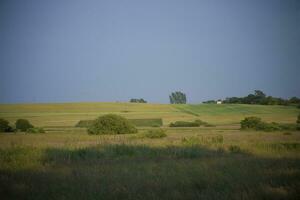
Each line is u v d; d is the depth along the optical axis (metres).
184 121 114.19
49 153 25.53
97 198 12.75
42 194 13.29
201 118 129.75
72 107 158.50
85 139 45.03
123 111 151.75
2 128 82.00
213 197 12.59
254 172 17.11
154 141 38.62
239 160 21.66
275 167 18.59
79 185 14.56
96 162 22.55
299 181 14.71
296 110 151.62
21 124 88.25
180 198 12.63
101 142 37.41
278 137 45.81
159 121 121.12
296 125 82.19
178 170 18.17
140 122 119.25
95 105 165.00
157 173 17.41
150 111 152.50
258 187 13.55
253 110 151.75
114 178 16.11
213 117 132.88
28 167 19.94
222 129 84.19
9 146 33.12
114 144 32.88
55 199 12.67
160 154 26.58
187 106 167.75
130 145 30.34
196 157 25.50
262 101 188.62
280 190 13.26
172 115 139.50
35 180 15.89
